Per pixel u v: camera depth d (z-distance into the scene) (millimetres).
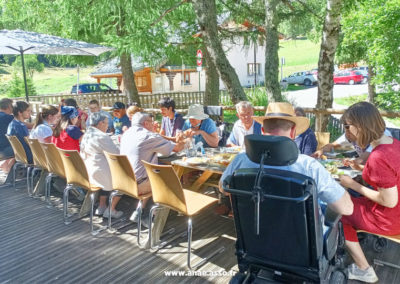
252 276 2055
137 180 3371
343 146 3381
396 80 6184
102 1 8914
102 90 23594
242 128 4051
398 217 2207
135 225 3746
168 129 4969
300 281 1937
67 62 14320
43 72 56531
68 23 10125
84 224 3812
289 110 2344
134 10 8727
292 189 1622
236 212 1905
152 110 7301
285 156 1624
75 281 2740
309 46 51125
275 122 1907
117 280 2736
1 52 6766
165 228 3617
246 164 1932
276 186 1659
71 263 3006
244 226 1924
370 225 2318
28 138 4328
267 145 1618
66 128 4215
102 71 23422
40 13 10961
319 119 5754
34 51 7012
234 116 12773
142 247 3242
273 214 1759
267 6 7891
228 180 1802
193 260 2996
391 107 6562
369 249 3020
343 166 2859
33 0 10781
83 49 7363
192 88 25000
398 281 2539
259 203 1655
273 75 8016
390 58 6062
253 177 1706
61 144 4230
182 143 3637
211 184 3836
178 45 10695
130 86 13758
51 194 4816
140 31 8125
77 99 14844
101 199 3979
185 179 4227
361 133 2162
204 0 6480
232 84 6887
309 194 1562
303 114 3574
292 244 1797
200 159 3303
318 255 1768
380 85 6668
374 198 2178
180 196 2758
